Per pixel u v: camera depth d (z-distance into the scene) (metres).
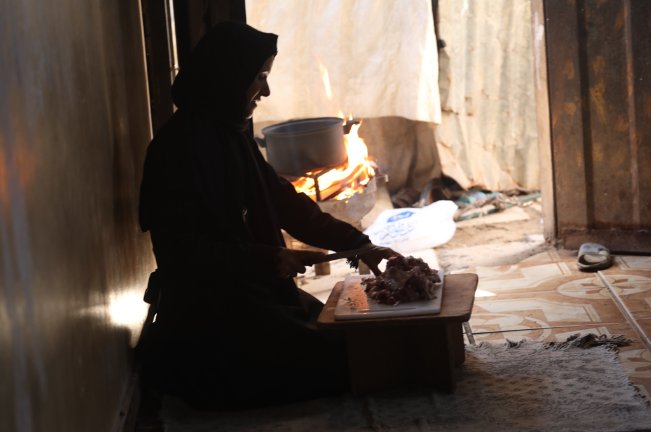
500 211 5.48
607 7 3.79
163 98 3.32
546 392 2.32
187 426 2.32
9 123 1.34
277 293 2.57
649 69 3.75
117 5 2.71
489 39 5.46
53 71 1.73
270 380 2.40
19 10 1.47
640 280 3.50
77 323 1.78
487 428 2.11
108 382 2.10
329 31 5.07
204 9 3.17
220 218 2.37
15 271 1.31
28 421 1.33
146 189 2.38
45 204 1.56
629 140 3.90
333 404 2.40
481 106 5.61
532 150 5.75
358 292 2.50
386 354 2.45
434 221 4.59
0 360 1.20
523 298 3.41
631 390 2.28
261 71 2.47
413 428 2.16
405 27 4.98
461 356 2.61
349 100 5.18
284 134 3.63
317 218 2.75
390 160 5.74
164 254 2.28
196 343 2.42
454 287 2.49
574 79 3.96
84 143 2.02
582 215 4.12
